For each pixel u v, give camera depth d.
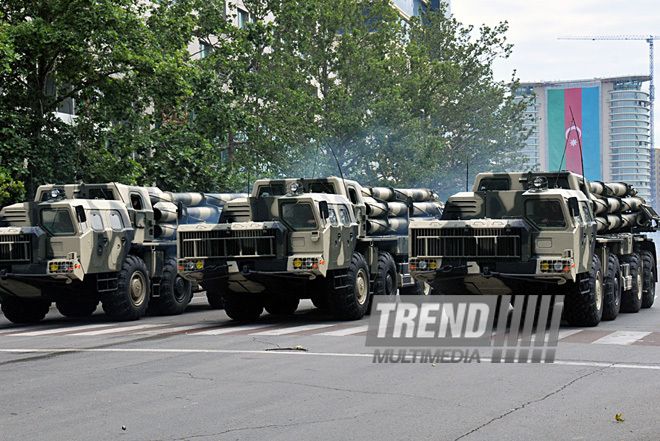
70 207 18.77
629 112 158.75
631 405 9.27
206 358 13.23
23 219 19.05
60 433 8.34
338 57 46.88
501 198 16.75
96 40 30.05
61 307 22.59
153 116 34.41
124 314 20.08
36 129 30.33
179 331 17.48
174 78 31.23
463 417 8.73
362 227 21.02
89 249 18.94
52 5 29.81
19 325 20.20
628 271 20.41
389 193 24.09
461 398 9.72
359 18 48.38
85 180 31.41
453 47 60.31
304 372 11.67
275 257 17.97
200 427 8.47
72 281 19.44
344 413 9.01
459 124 58.41
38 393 10.52
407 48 52.88
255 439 7.93
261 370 11.92
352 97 46.34
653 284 23.05
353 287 18.94
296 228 18.20
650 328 16.83
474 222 16.25
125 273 20.14
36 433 8.36
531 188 16.84
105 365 12.75
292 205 18.27
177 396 10.11
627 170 158.12
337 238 18.53
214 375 11.56
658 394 9.87
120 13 29.59
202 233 18.23
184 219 23.58
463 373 11.42
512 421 8.53
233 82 38.88
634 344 14.26
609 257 18.52
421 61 51.97
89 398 10.11
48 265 18.56
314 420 8.70
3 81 29.59
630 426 8.30
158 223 22.58
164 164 33.38
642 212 23.16
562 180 18.30
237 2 49.91
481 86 59.12
